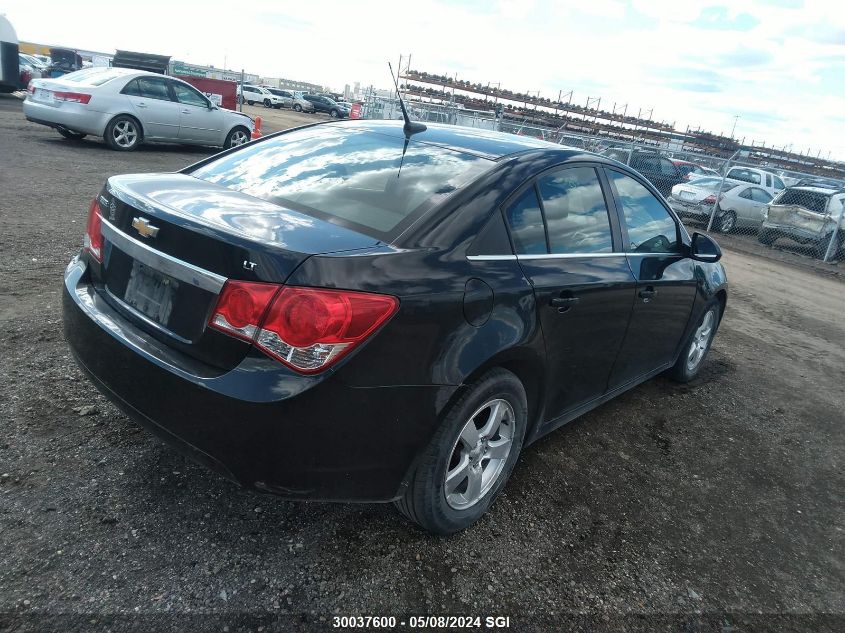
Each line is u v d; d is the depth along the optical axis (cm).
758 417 445
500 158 280
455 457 250
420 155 285
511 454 273
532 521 278
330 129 336
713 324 483
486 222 248
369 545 245
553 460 335
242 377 193
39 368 335
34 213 646
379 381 203
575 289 281
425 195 250
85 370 240
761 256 1327
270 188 267
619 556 265
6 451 263
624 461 348
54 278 468
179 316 212
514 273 251
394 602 219
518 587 236
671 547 278
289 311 189
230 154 323
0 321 382
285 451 196
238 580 216
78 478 254
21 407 296
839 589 270
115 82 1187
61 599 197
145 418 215
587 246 305
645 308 349
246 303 192
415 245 225
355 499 218
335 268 197
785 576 272
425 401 216
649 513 302
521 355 254
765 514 320
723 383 504
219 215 219
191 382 199
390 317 202
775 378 538
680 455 368
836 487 362
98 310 238
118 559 217
